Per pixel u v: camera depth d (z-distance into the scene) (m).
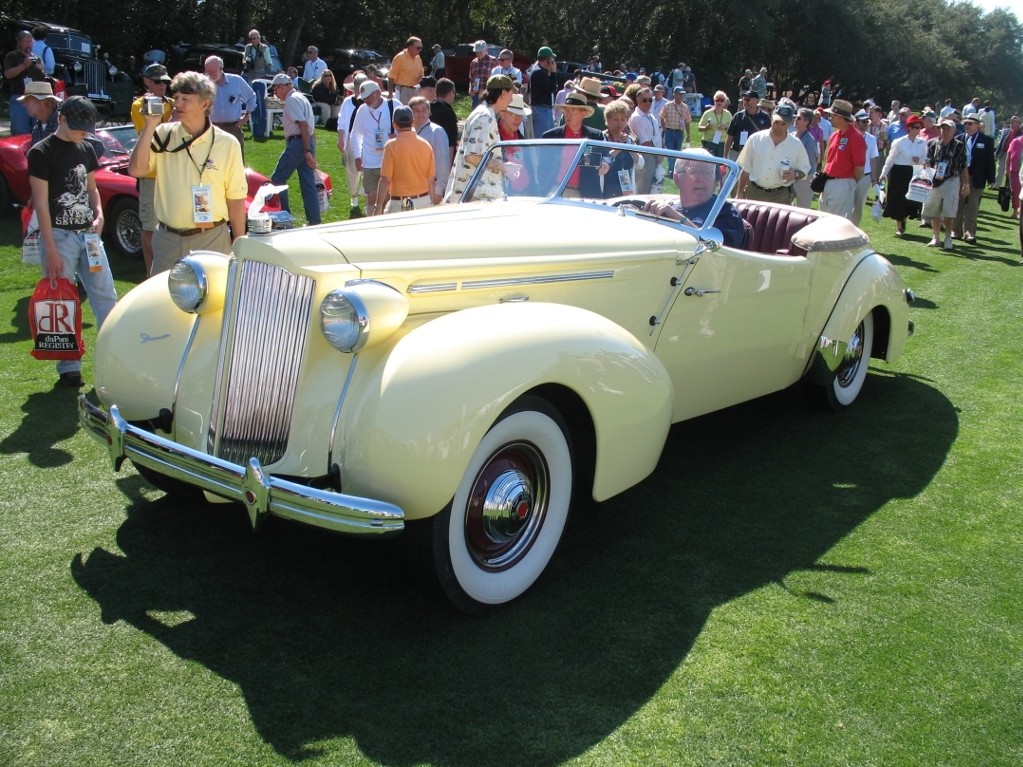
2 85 20.67
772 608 3.29
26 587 3.17
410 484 2.75
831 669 2.94
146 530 3.64
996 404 5.85
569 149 4.69
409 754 2.44
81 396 3.39
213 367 3.33
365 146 9.77
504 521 3.12
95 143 5.58
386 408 2.77
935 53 65.62
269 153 14.37
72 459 4.25
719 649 3.02
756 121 11.12
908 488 4.46
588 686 2.78
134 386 3.44
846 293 5.24
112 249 8.81
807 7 52.56
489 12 44.41
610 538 3.79
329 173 13.15
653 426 3.45
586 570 3.51
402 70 12.47
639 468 3.49
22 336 6.04
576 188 4.62
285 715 2.57
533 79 12.39
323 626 3.03
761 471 4.61
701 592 3.38
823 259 4.99
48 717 2.52
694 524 3.96
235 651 2.86
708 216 4.27
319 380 2.99
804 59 56.91
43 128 7.33
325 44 36.56
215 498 3.53
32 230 5.19
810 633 3.14
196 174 4.93
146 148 4.84
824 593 3.42
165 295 3.61
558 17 45.56
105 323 3.62
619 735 2.57
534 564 3.29
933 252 11.72
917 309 8.48
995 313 8.40
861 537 3.91
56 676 2.70
